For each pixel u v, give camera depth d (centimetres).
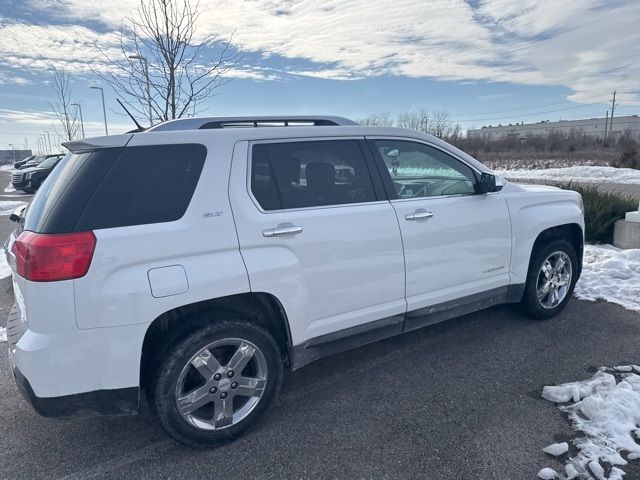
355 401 339
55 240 245
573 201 487
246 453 287
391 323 359
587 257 657
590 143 4934
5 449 297
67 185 260
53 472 275
